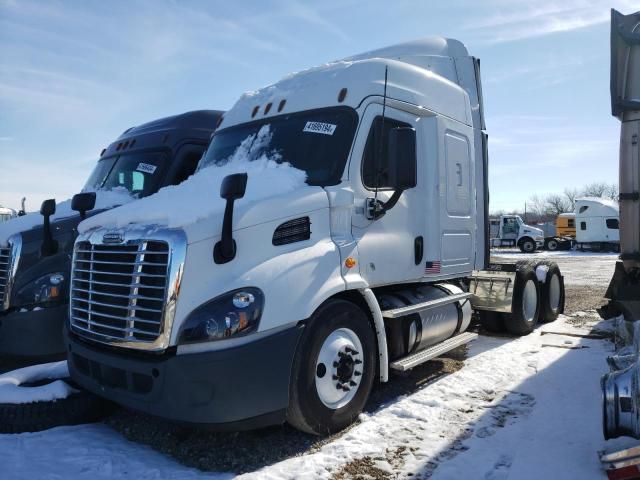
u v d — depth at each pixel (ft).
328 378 13.97
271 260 13.26
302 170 15.83
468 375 19.11
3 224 21.38
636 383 11.14
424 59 21.95
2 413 14.47
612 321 26.58
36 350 19.38
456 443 13.62
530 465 12.26
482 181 23.76
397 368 16.25
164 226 12.78
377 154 16.63
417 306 17.58
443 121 19.69
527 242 122.31
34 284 19.62
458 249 20.45
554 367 19.99
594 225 115.85
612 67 20.94
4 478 11.78
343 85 16.79
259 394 12.29
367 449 13.25
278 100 18.11
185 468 12.46
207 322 11.97
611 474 11.11
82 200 19.03
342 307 14.51
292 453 13.24
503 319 26.25
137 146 26.32
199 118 26.17
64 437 14.19
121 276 13.23
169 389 11.96
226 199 12.79
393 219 17.04
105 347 13.55
